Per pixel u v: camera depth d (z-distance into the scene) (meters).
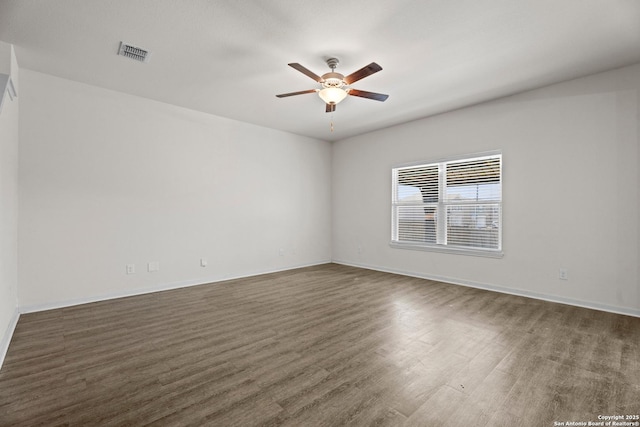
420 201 5.20
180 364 2.22
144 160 4.17
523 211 4.00
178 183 4.49
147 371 2.12
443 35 2.69
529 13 2.38
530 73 3.42
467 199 4.61
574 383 1.96
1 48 2.75
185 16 2.42
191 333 2.80
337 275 5.34
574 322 3.04
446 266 4.82
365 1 2.25
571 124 3.61
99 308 3.51
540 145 3.84
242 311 3.42
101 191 3.83
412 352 2.41
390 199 5.58
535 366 2.18
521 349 2.45
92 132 3.76
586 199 3.52
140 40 2.77
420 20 2.48
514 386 1.93
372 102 4.31
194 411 1.70
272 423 1.60
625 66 3.25
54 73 3.44
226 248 5.04
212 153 4.85
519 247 4.04
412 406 1.74
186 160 4.57
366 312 3.38
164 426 1.57
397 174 5.54
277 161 5.75
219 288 4.45
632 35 2.67
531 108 3.91
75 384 1.96
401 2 2.26
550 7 2.31
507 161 4.13
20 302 3.29
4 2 2.24
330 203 6.72
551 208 3.77
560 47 2.88
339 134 6.11
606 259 3.40
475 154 4.43
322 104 4.39
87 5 2.29
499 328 2.89
